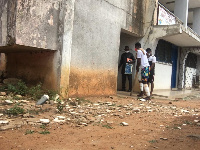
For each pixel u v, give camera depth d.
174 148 2.62
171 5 14.64
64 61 5.47
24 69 6.41
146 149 2.54
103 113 4.59
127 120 4.14
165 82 12.05
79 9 6.00
